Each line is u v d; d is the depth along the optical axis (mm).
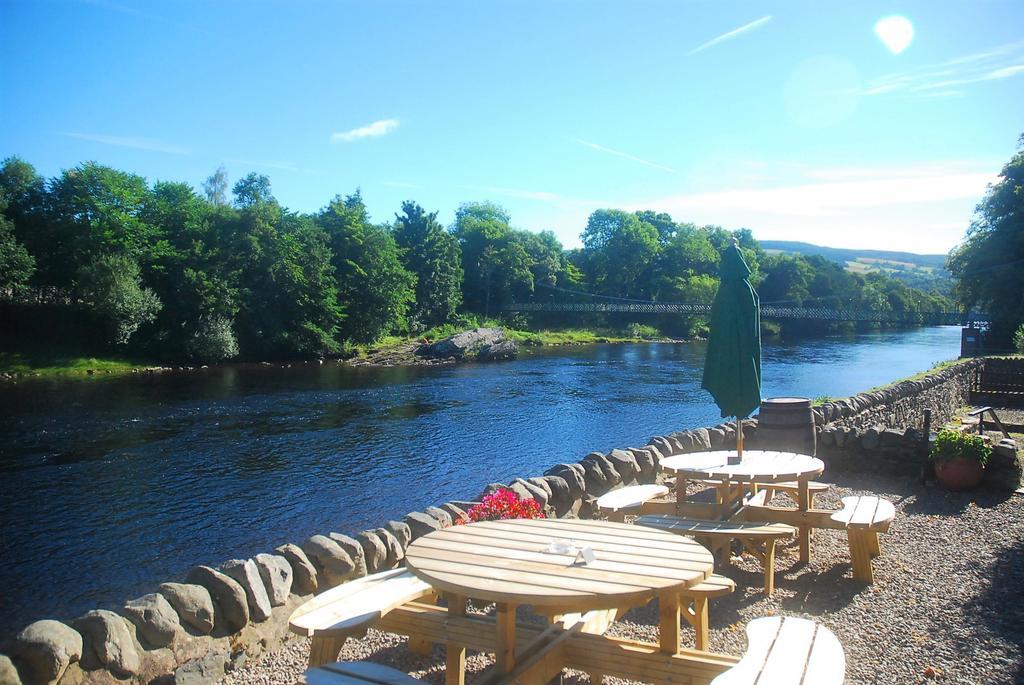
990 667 4387
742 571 6418
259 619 4762
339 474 15430
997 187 43969
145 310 41188
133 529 11656
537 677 3539
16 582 9484
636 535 4223
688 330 78938
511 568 3564
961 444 9102
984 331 40969
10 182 44500
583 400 27266
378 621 4207
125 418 22688
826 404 13219
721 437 10875
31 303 41719
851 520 6102
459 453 17734
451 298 68062
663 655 3586
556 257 90125
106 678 3945
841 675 3174
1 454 17281
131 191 47062
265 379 35406
